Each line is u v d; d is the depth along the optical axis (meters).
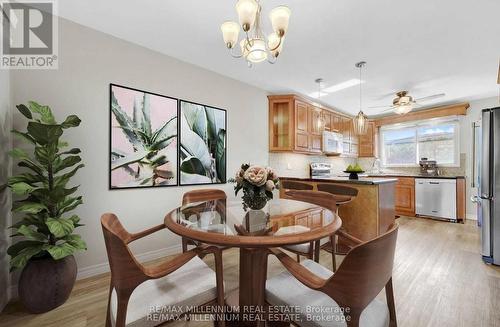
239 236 1.08
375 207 2.55
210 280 1.20
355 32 2.11
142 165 2.38
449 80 3.28
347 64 2.79
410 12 1.82
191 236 1.13
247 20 1.22
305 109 3.96
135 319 0.93
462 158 4.43
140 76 2.38
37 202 1.58
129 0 1.73
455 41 2.25
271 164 3.89
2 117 1.61
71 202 1.71
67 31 1.97
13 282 1.74
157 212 2.49
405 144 5.29
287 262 1.04
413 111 5.01
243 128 3.41
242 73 3.10
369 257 0.80
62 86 1.95
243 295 1.42
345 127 5.03
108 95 2.18
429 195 4.36
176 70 2.66
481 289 1.87
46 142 1.57
